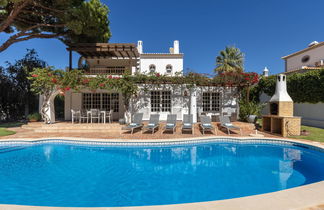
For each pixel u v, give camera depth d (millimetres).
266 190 4188
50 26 14406
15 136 9461
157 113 14219
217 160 6449
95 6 16734
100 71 17469
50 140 8711
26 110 17797
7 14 12500
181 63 18469
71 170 5512
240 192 4113
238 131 10820
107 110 15609
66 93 14773
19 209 2211
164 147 8031
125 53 15836
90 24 14734
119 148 7859
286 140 8109
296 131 9102
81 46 13938
